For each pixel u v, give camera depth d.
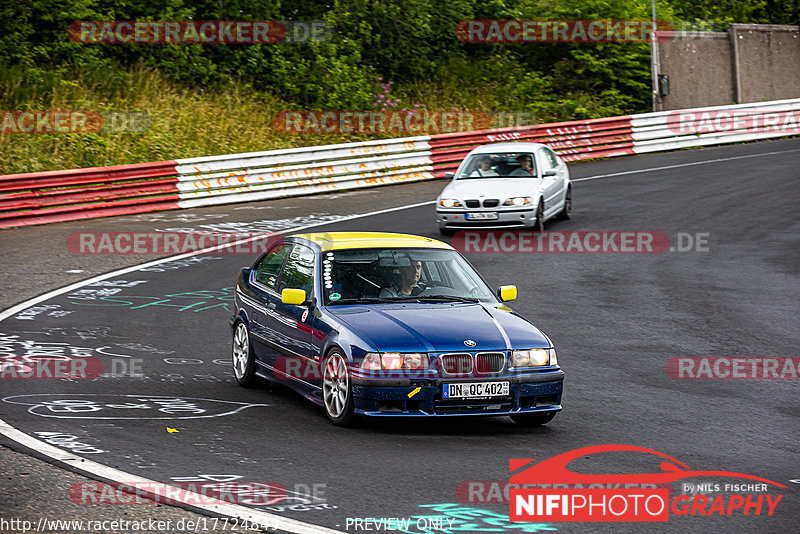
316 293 22.02
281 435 19.55
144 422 20.27
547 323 31.80
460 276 23.38
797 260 41.59
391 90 86.62
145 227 49.19
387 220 51.44
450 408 19.83
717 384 24.98
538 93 90.19
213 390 23.75
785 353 28.36
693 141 79.12
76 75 74.31
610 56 94.31
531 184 47.47
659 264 41.22
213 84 79.56
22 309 32.53
